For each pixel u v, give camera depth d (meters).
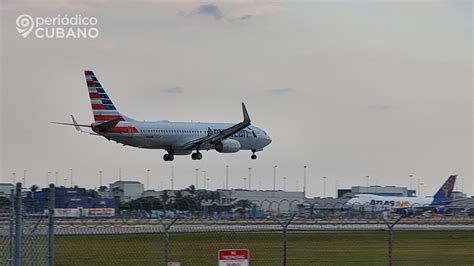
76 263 115.75
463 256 138.38
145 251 134.75
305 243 166.25
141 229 172.62
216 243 156.50
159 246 144.25
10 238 79.75
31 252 84.06
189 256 129.00
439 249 154.38
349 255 139.75
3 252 93.81
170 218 197.38
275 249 149.25
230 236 174.00
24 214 81.94
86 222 192.75
